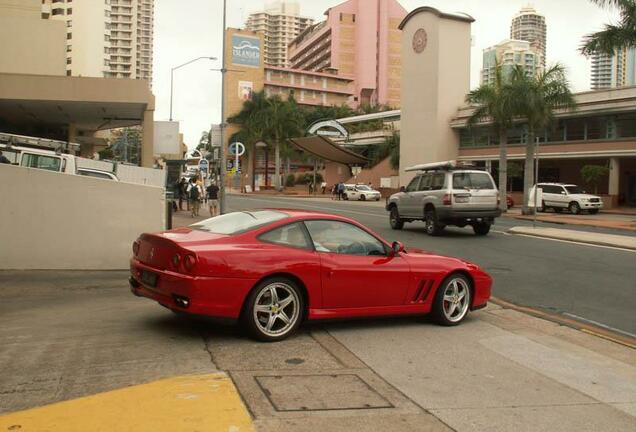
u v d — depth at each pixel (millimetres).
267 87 120188
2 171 10492
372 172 63375
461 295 7629
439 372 5551
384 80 133500
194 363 5438
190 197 26609
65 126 37969
